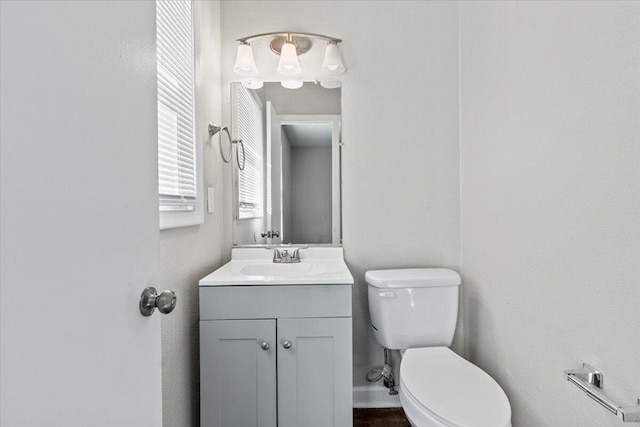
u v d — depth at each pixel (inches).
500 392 46.3
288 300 53.3
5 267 15.0
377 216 75.1
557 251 44.0
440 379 49.5
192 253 57.1
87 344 19.7
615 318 35.0
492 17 60.5
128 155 24.2
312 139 75.9
